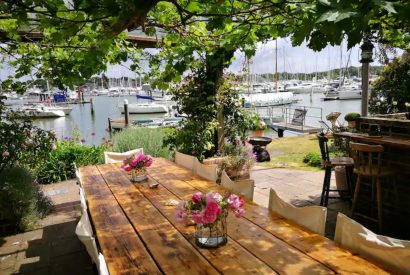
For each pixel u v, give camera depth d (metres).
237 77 5.55
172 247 1.70
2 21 2.49
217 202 1.71
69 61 2.57
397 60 7.86
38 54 3.15
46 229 3.93
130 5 1.53
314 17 1.19
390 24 2.07
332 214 3.89
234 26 2.58
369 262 1.43
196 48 2.98
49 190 5.60
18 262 3.14
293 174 5.90
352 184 4.11
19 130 4.50
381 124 3.78
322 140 3.93
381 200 3.41
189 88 5.33
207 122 5.30
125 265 1.53
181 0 2.12
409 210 3.35
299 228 1.86
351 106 25.50
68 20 1.73
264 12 2.26
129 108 23.66
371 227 3.54
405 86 7.61
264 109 20.91
